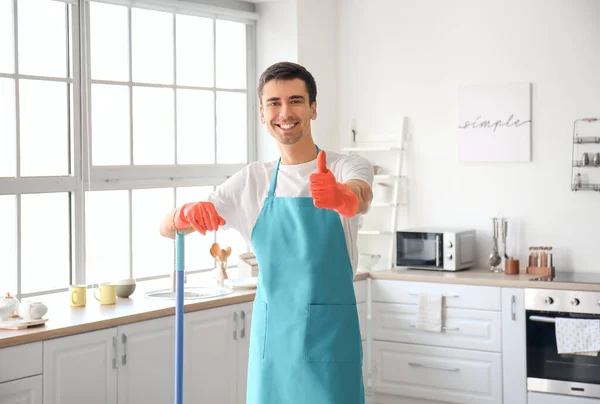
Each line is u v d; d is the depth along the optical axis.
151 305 3.73
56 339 3.14
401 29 5.20
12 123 3.82
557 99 4.70
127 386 3.45
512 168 4.85
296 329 2.16
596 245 4.62
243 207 2.31
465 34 4.97
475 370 4.48
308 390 2.14
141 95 4.45
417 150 5.17
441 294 4.57
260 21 5.14
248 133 5.14
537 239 4.79
